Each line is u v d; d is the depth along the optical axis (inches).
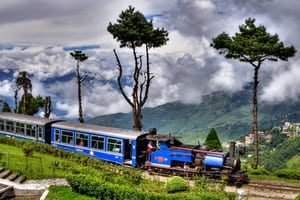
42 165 813.9
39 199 645.3
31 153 875.4
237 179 774.5
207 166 813.9
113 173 806.5
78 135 1018.7
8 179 700.0
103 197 648.4
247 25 935.7
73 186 676.1
